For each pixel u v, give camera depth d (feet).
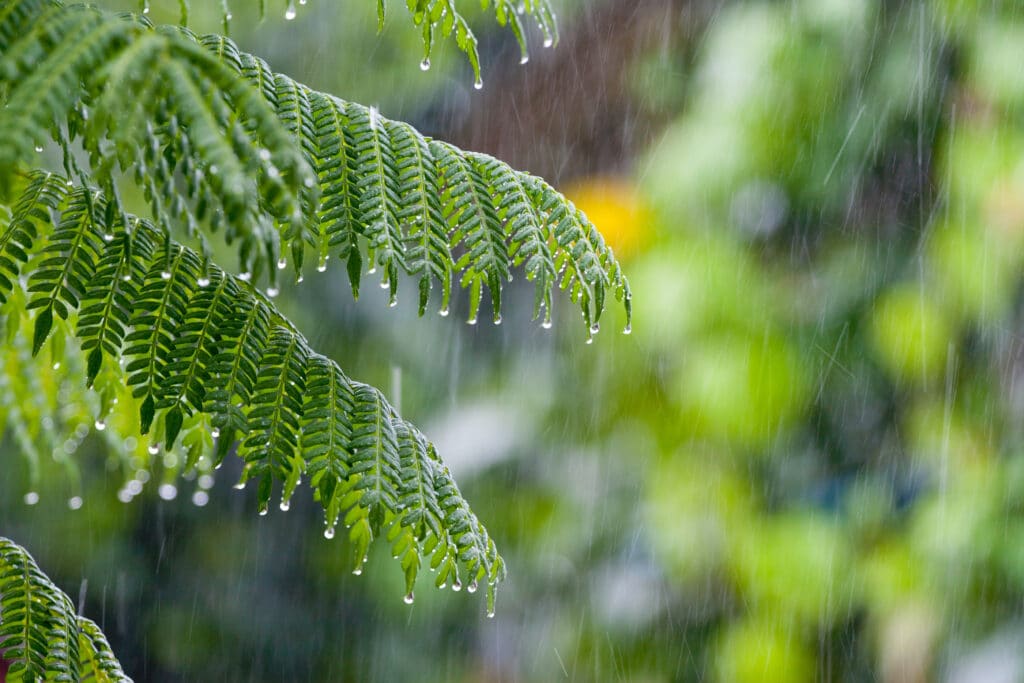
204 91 3.34
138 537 19.49
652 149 14.98
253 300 4.72
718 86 13.29
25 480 17.35
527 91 16.69
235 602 19.53
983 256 12.21
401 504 4.56
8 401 6.48
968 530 12.24
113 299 4.42
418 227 4.61
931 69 12.51
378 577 17.76
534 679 15.24
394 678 18.03
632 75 15.51
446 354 17.29
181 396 4.38
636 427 14.06
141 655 19.25
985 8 12.35
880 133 12.72
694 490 13.64
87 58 3.30
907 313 12.68
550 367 15.33
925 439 12.79
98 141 3.51
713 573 13.82
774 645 13.15
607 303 14.29
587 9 16.02
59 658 4.89
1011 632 11.87
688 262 13.38
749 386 13.05
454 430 15.69
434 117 18.12
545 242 4.79
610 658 14.56
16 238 4.61
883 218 13.05
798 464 13.47
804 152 13.01
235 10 18.24
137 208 15.08
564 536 14.84
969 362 12.64
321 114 4.60
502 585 15.71
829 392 13.26
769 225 13.39
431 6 4.92
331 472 4.46
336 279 18.71
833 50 12.81
